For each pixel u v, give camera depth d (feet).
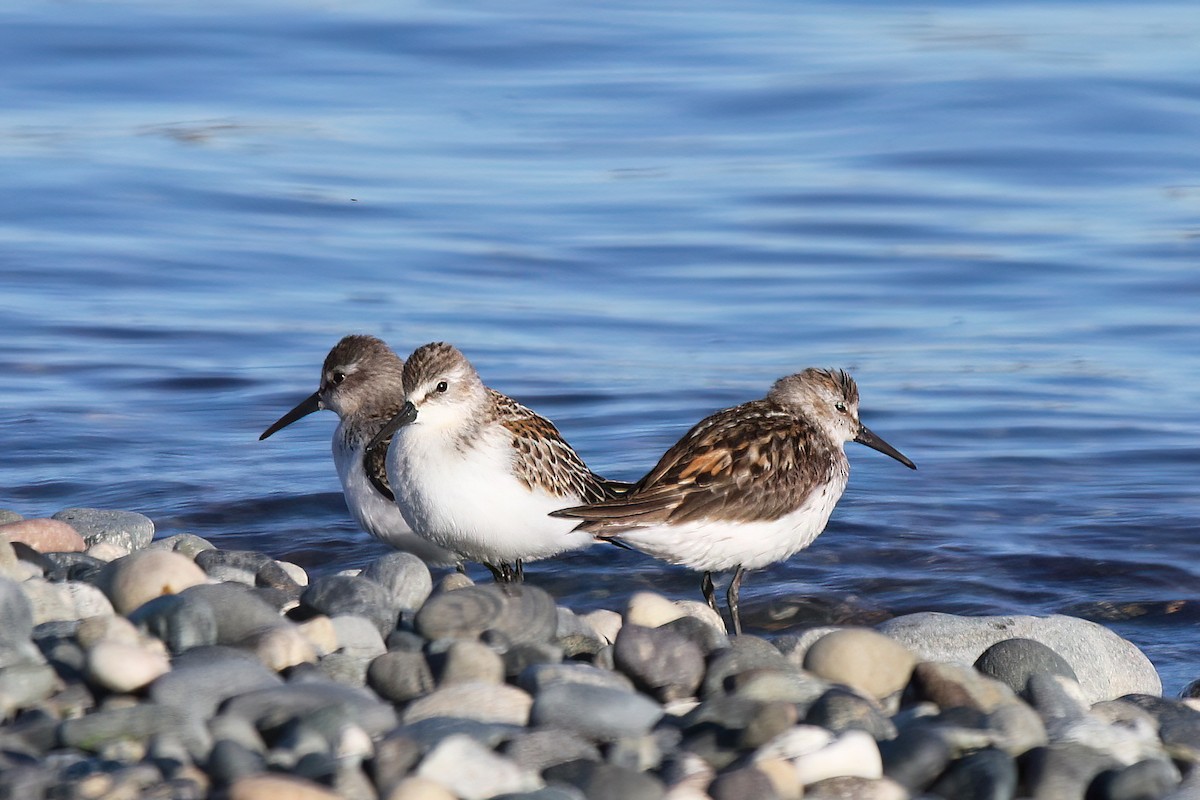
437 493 34.76
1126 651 30.07
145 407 54.54
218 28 115.14
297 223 78.43
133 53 108.68
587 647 27.32
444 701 23.22
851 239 76.33
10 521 36.09
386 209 80.89
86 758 20.75
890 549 42.14
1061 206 81.15
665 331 63.77
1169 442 51.08
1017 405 54.80
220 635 25.61
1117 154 89.51
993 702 25.12
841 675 25.62
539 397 55.52
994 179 85.76
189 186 83.30
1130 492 46.65
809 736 22.11
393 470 35.42
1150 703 26.78
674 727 23.32
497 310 66.44
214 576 32.37
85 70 104.94
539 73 106.93
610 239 76.18
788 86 101.09
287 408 55.16
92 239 75.36
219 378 57.88
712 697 24.44
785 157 90.17
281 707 22.40
